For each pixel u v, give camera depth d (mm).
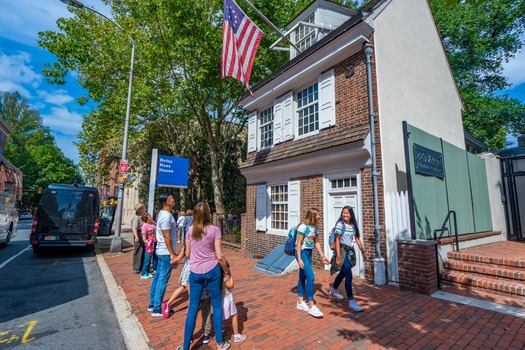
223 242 12406
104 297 5652
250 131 11938
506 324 3820
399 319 4047
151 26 14203
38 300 5445
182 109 14805
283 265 7148
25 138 51781
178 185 8352
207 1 13398
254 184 10859
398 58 7785
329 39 7605
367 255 6344
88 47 14789
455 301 4773
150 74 13438
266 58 14555
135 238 7441
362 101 6930
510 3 17047
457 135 10844
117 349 3553
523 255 6160
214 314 3186
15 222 15773
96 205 11625
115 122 16000
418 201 6242
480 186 9688
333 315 4238
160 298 4328
